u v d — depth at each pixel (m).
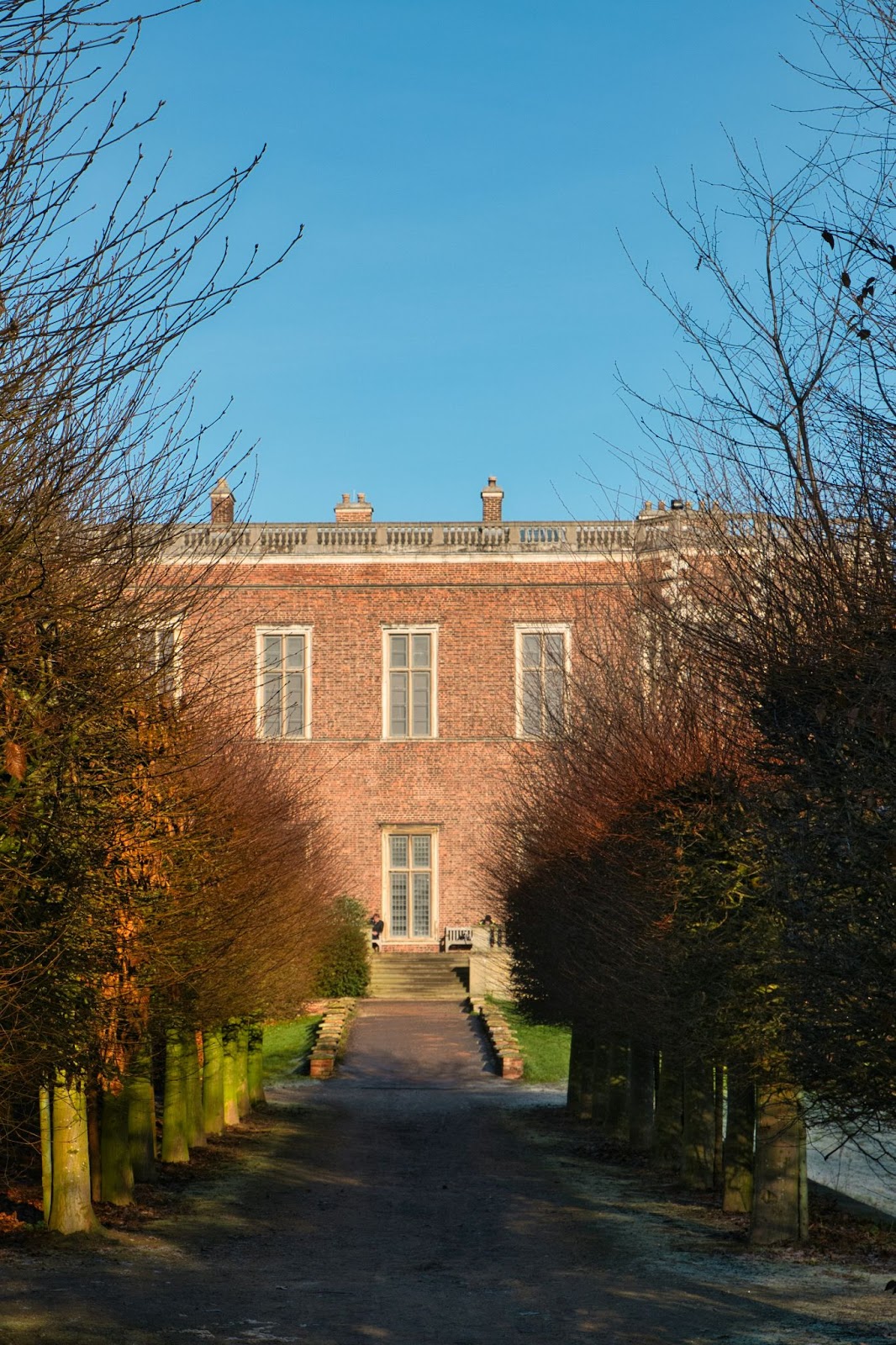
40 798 8.86
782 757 9.60
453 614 52.34
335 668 52.44
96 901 10.30
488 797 51.88
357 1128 27.70
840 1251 14.85
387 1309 11.95
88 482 9.13
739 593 10.84
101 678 9.20
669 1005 16.42
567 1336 10.84
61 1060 10.63
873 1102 8.98
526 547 52.09
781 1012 11.38
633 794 18.22
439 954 50.56
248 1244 15.09
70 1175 14.66
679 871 15.13
